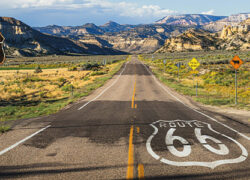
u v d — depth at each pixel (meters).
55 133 7.59
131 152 5.70
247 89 20.48
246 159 5.28
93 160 5.20
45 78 40.78
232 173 4.55
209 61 51.12
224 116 10.37
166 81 27.98
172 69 47.50
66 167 4.83
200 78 32.28
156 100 15.52
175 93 19.27
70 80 37.91
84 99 16.31
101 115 10.64
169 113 11.05
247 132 7.62
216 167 4.84
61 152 5.75
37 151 5.84
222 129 8.00
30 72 54.28
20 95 23.52
